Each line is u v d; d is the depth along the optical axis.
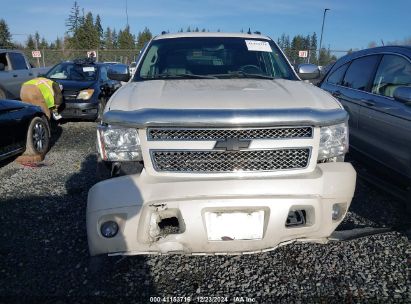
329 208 2.51
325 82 5.75
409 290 2.62
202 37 4.20
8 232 3.46
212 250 2.46
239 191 2.37
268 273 2.83
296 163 2.50
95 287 2.67
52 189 4.56
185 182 2.38
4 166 5.61
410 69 3.92
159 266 2.93
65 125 9.01
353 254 3.08
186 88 2.95
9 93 10.00
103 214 2.38
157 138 2.42
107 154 2.52
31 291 2.62
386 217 3.70
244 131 2.42
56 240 3.31
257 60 3.89
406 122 3.63
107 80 10.03
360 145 4.47
